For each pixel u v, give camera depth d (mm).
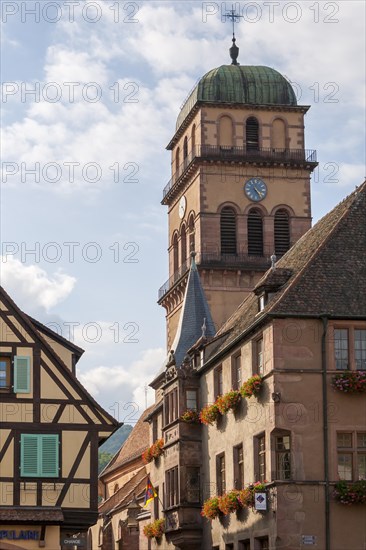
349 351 49156
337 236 52125
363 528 47594
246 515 52000
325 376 48781
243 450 53344
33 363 48875
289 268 54375
